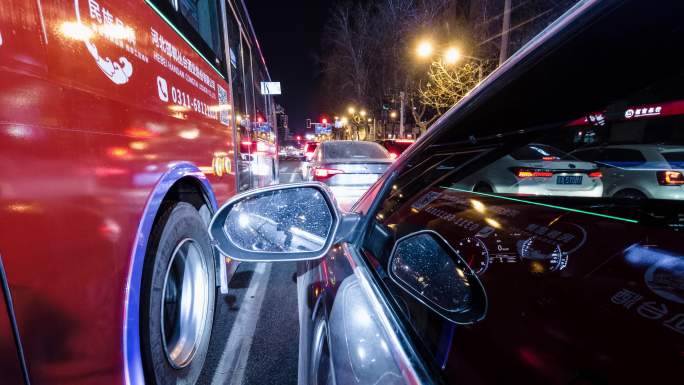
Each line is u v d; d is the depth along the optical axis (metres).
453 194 2.13
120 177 1.26
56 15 0.97
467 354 0.73
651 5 0.68
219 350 2.34
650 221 1.03
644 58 0.80
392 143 13.05
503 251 1.20
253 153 4.44
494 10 17.16
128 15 1.37
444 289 0.95
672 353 0.59
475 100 1.13
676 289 0.73
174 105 1.81
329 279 1.23
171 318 1.96
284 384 2.01
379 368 0.73
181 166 1.81
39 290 0.89
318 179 5.14
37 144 0.89
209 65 2.50
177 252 1.79
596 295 0.80
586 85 0.97
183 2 2.10
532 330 0.77
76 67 1.05
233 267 2.83
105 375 1.12
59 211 0.96
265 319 2.74
